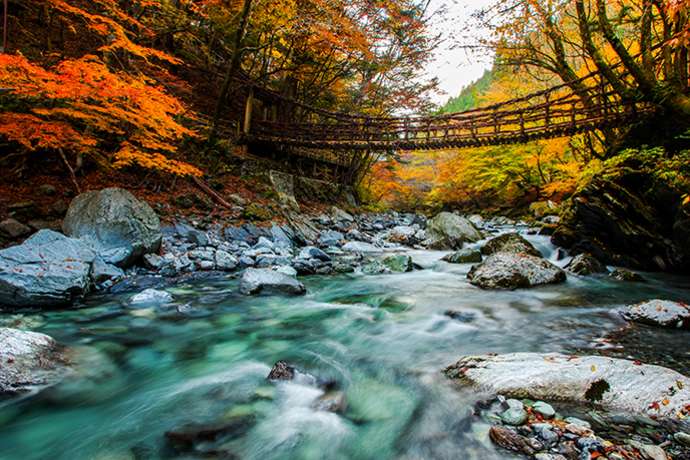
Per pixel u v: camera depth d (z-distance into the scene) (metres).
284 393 2.77
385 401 2.65
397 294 5.81
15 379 2.62
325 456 2.06
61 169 7.69
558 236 9.23
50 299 4.28
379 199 26.48
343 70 17.23
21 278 4.19
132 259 6.04
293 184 14.59
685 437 2.02
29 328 3.72
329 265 7.87
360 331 4.19
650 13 7.78
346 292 5.96
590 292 5.77
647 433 2.09
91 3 9.74
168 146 8.05
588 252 8.38
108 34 7.93
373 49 16.08
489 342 3.77
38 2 9.20
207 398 2.68
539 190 20.22
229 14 12.49
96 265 5.31
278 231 9.92
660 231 7.18
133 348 3.53
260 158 14.95
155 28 11.53
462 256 8.60
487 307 5.02
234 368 3.21
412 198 32.47
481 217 23.69
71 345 3.41
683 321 3.98
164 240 7.27
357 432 2.28
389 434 2.25
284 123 14.89
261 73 15.20
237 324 4.32
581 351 3.40
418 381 2.92
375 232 15.02
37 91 5.68
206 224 8.70
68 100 6.93
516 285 6.14
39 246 4.70
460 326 4.30
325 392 2.79
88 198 6.20
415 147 12.94
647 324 4.16
